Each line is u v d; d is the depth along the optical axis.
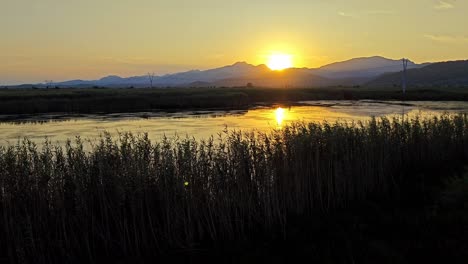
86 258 9.80
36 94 64.44
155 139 27.38
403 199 13.20
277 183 11.73
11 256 9.35
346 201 13.13
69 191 10.13
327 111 53.94
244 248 10.14
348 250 9.51
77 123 40.28
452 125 19.23
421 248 9.35
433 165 16.98
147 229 10.54
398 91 90.12
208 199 10.84
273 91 84.50
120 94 66.56
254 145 12.07
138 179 10.42
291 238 10.51
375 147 14.69
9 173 9.79
